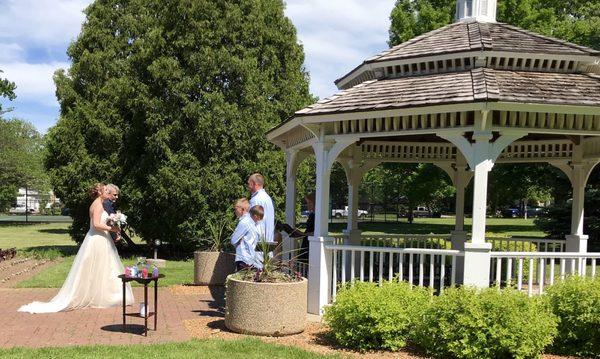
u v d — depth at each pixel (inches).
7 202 2022.6
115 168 717.3
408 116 313.4
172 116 655.8
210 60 656.4
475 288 261.4
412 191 1111.0
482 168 292.5
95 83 761.6
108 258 348.8
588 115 303.0
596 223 734.5
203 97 653.9
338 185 2193.7
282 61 772.0
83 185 709.3
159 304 366.9
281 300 282.2
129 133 710.5
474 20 405.4
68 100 776.9
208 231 644.1
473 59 339.6
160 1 708.0
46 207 2541.8
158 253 745.6
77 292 338.3
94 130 711.1
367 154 501.7
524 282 441.7
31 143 1862.7
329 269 341.4
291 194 455.8
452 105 286.7
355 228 502.6
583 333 263.6
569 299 268.2
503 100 277.6
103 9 783.7
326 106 336.8
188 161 651.5
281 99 759.1
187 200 644.1
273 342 268.8
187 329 293.9
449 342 246.8
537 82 314.3
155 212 689.6
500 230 1203.2
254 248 315.3
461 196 497.0
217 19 679.1
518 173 952.9
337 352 255.0
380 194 2593.5
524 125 299.3
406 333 267.1
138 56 688.4
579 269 320.8
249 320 282.5
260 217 311.9
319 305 335.3
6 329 284.7
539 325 244.8
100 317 318.0
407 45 387.5
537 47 342.0
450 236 521.0
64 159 730.8
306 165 773.3
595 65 351.6
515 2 952.3
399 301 270.7
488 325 243.8
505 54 332.5
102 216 349.4
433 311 255.3
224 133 662.5
